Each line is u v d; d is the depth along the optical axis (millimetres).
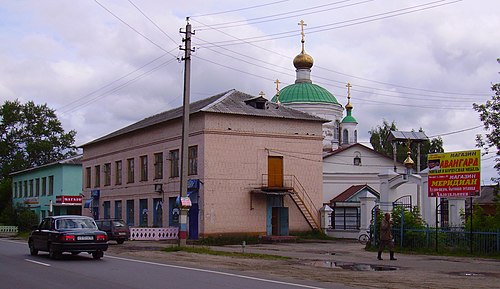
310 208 42844
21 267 18812
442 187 27047
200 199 39000
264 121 41562
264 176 41156
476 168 25656
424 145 77625
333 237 41906
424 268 20000
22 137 86250
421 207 34969
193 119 40531
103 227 35531
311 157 43281
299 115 43250
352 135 66000
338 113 63344
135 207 47812
